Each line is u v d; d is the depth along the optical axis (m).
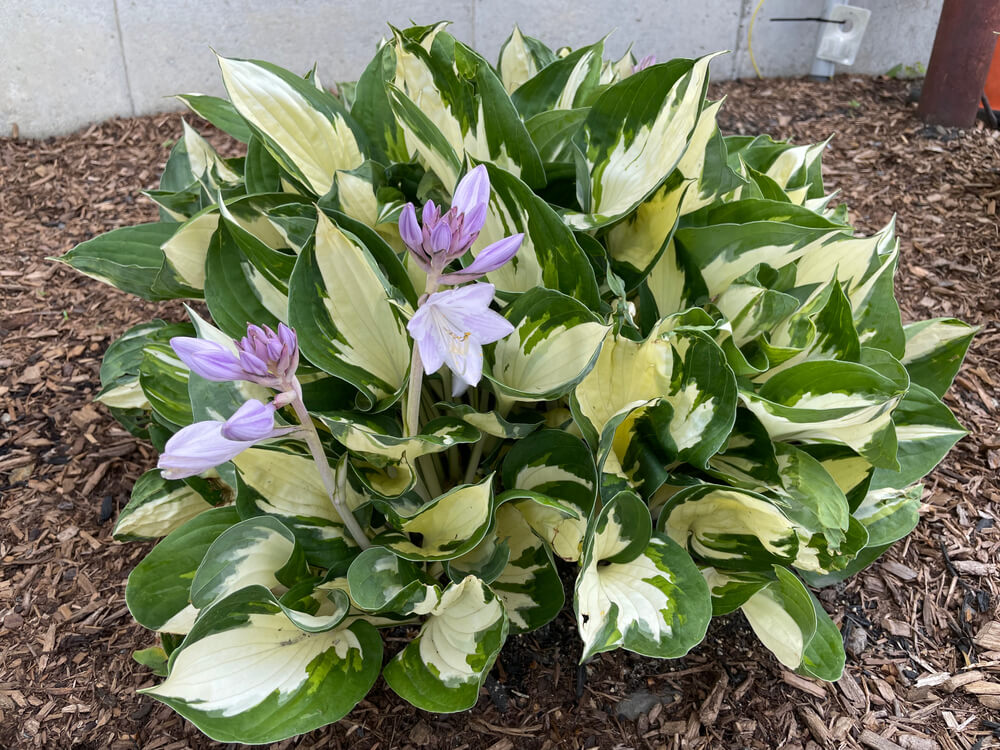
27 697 0.63
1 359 0.97
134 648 0.67
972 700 0.63
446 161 0.55
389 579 0.53
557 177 0.64
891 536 0.63
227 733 0.48
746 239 0.59
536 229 0.54
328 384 0.57
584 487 0.56
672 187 0.58
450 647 0.54
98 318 1.04
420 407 0.61
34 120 1.42
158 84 1.49
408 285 0.54
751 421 0.58
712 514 0.60
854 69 1.72
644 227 0.62
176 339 0.40
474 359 0.40
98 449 0.86
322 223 0.49
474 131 0.59
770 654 0.65
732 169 0.67
